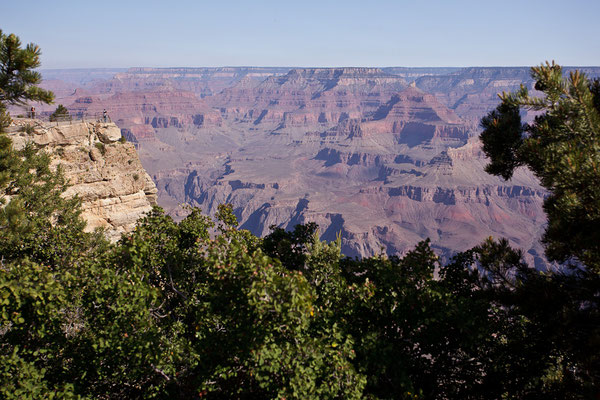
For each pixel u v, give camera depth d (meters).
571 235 11.63
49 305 13.29
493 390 14.16
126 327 13.52
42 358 14.54
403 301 14.04
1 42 14.72
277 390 11.60
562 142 11.62
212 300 13.27
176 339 15.83
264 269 11.39
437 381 14.68
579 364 12.39
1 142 17.84
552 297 12.11
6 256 20.19
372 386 13.43
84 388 14.17
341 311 14.40
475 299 15.66
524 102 12.06
